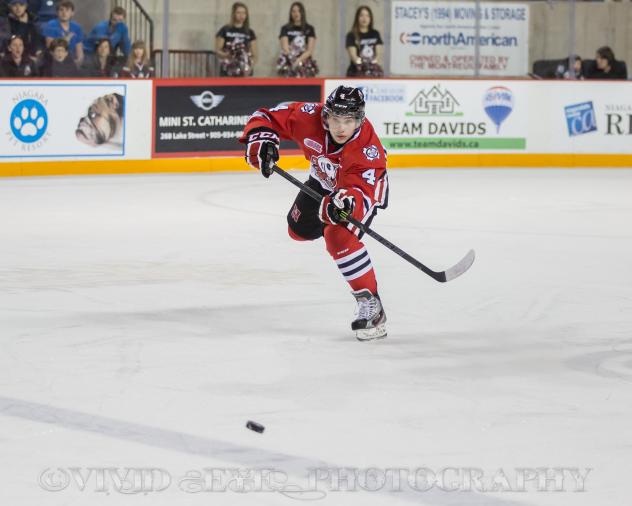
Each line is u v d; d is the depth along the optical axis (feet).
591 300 45.52
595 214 74.64
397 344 37.60
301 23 106.63
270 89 100.37
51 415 28.96
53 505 22.88
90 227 65.72
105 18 101.96
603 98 109.19
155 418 28.86
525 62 113.29
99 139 93.25
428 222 69.92
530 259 55.83
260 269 52.11
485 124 107.04
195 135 97.66
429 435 27.78
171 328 39.63
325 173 37.58
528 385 32.65
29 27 94.38
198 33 106.22
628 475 25.08
